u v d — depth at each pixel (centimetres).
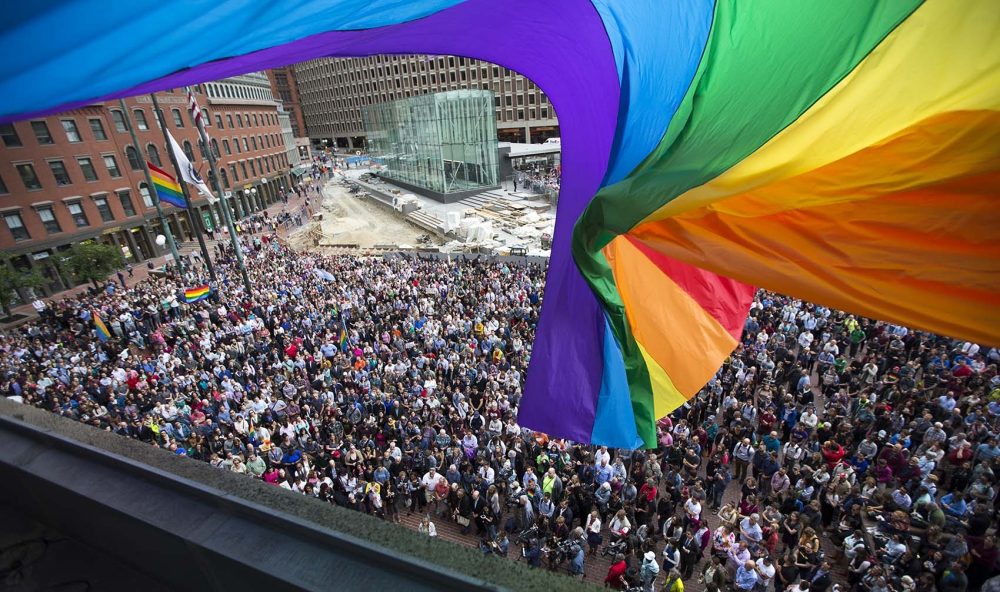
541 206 4641
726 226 207
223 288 2811
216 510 163
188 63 180
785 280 202
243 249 4116
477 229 3844
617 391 354
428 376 1666
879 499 1012
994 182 170
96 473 187
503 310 2202
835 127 194
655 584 1015
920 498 973
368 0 169
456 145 5066
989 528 897
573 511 1143
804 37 212
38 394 1664
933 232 178
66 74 149
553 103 323
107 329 2312
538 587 120
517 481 1237
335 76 10969
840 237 193
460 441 1338
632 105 262
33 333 2392
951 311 181
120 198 4025
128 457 189
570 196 332
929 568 860
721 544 973
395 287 2644
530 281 2605
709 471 1208
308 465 1264
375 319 2269
